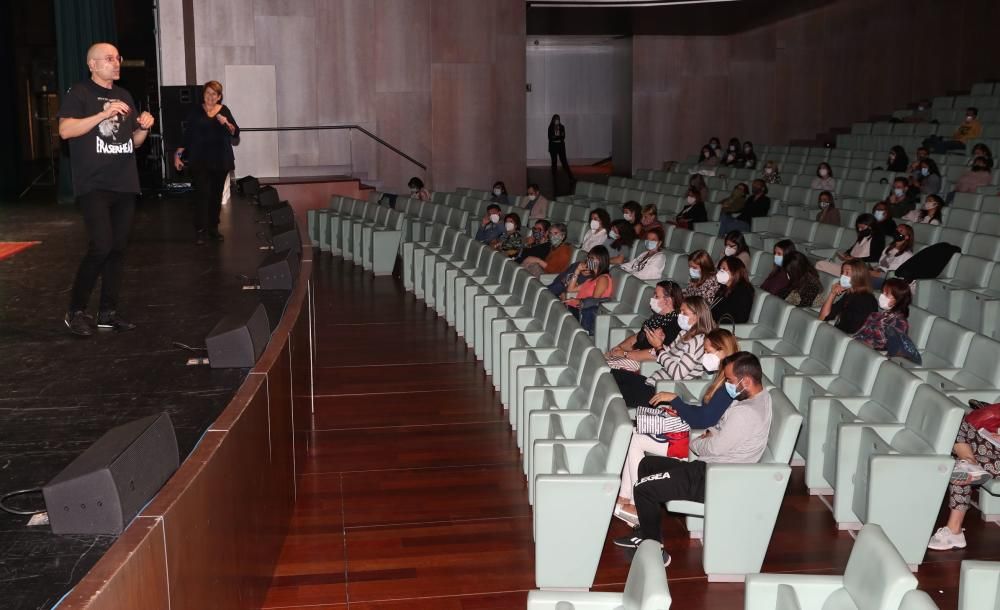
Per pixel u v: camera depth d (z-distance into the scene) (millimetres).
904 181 12766
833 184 15344
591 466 4965
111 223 5473
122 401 4211
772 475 4777
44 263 8023
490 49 19906
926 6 24703
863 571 3297
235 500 3770
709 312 6387
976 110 18031
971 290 8289
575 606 3402
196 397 4258
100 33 14867
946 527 5273
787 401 5078
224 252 8445
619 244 10492
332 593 4801
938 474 4863
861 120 24953
